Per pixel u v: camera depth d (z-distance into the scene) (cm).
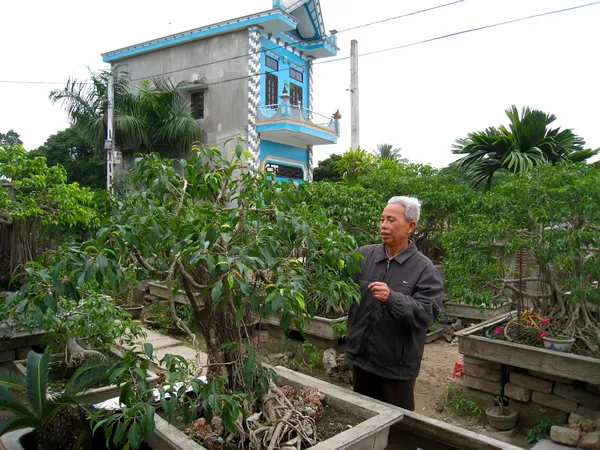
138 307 749
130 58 1536
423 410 449
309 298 221
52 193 498
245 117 1320
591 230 409
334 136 1526
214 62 1368
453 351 618
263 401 216
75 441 248
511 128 756
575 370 382
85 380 276
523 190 434
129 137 1220
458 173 796
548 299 486
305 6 1447
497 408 426
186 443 181
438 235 691
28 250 559
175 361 184
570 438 359
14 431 242
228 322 221
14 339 479
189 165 219
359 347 272
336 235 222
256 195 227
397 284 265
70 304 380
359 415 224
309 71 1606
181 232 192
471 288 452
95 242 174
